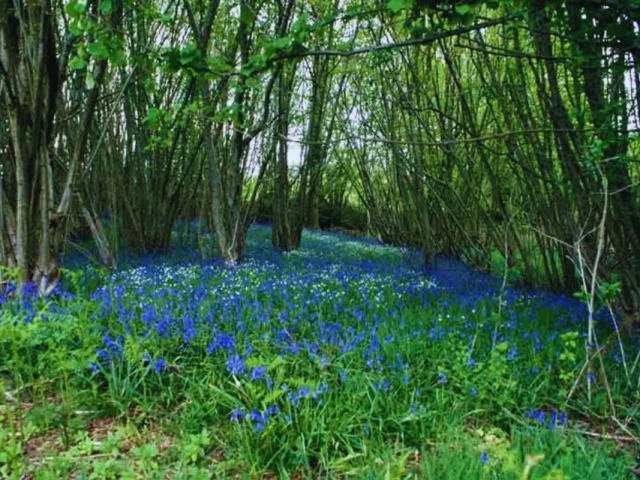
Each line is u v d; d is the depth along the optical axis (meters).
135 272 7.82
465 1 3.40
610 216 5.84
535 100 8.41
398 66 10.76
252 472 3.17
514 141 7.75
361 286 7.53
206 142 9.17
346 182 21.45
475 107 10.10
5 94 5.96
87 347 4.31
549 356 4.80
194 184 12.34
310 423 3.53
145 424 3.79
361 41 10.84
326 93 13.45
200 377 4.29
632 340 5.66
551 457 3.24
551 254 8.82
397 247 15.51
